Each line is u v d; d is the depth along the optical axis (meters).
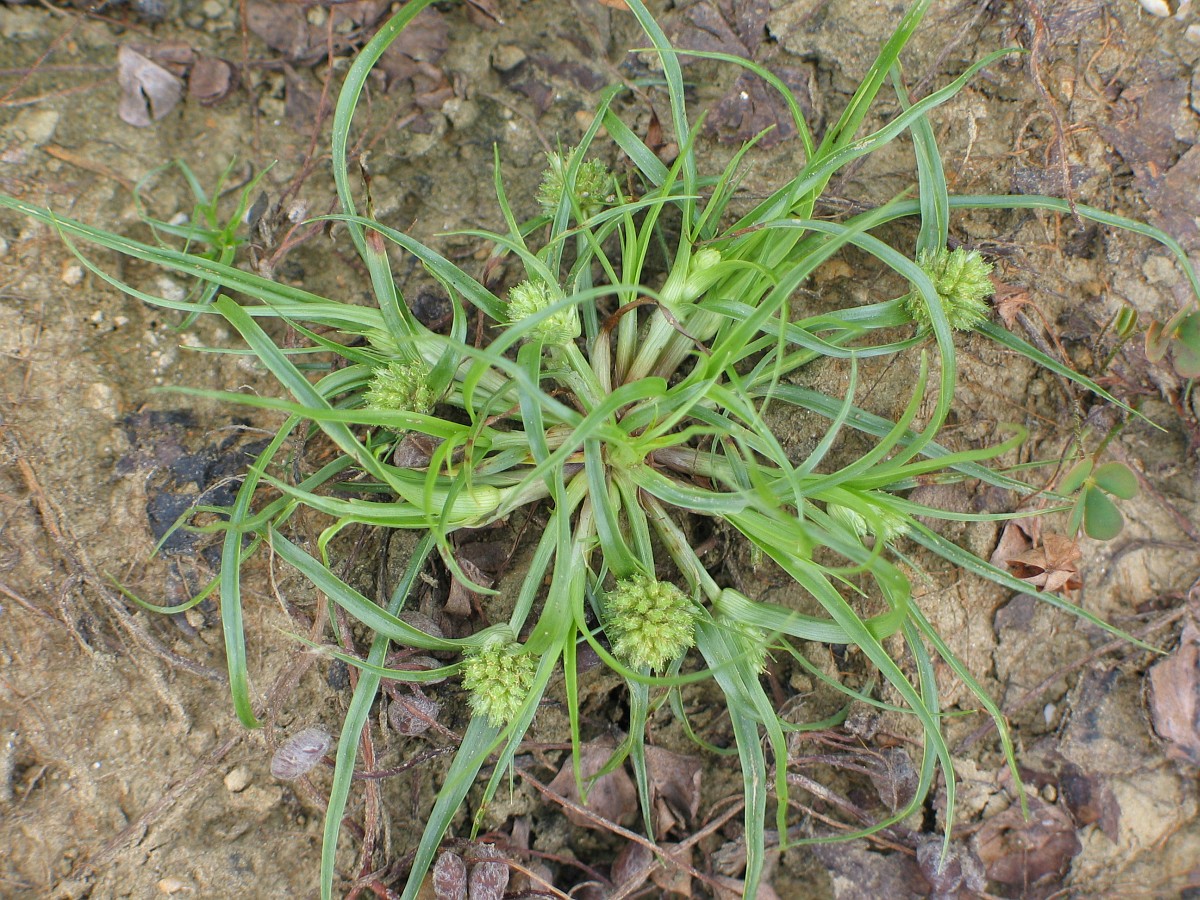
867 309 0.12
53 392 0.12
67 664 0.12
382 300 0.12
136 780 0.12
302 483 0.12
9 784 0.12
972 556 0.12
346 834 0.12
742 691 0.12
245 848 0.12
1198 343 0.12
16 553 0.12
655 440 0.11
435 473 0.10
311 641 0.12
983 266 0.12
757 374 0.12
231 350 0.11
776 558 0.12
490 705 0.11
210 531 0.12
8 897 0.12
